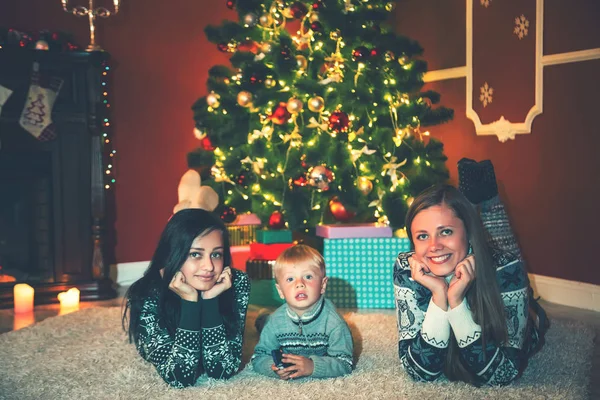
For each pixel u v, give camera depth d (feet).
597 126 13.41
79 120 14.99
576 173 13.88
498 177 15.69
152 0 17.38
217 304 8.66
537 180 14.73
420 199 7.95
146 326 8.77
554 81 14.23
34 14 15.75
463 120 16.67
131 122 17.25
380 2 14.79
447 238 7.79
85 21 16.52
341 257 13.79
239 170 14.67
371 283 13.76
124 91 17.11
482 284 7.79
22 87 14.40
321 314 9.18
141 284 8.80
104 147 15.46
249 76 14.01
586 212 13.71
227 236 8.64
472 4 16.14
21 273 15.28
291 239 13.99
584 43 13.57
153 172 17.67
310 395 8.30
